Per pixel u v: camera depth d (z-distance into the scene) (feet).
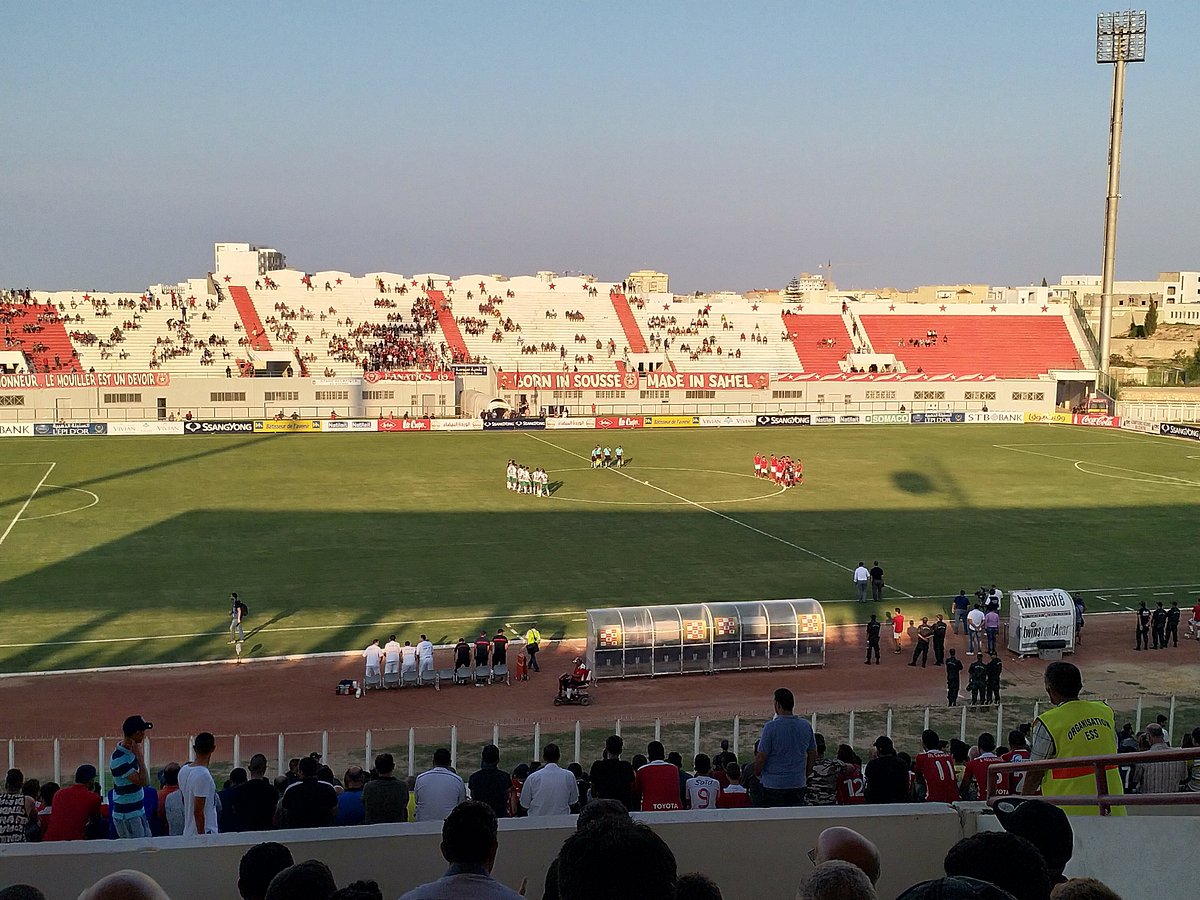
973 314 460.14
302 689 121.60
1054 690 37.19
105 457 279.08
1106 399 399.03
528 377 382.63
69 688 119.55
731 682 128.26
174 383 340.18
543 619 150.92
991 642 137.18
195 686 121.49
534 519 216.95
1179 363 547.08
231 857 28.27
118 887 19.19
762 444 327.67
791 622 133.18
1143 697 121.90
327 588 164.45
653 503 235.20
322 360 382.83
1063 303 483.92
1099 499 245.86
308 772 48.93
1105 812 30.40
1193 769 58.70
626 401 390.83
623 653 128.57
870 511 229.66
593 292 440.45
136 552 183.62
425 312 415.03
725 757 71.26
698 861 30.12
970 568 182.70
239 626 132.77
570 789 50.03
